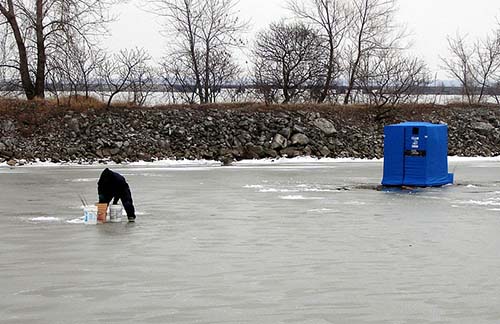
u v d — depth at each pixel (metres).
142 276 10.79
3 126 37.34
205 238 14.17
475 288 10.09
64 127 37.94
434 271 11.20
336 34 52.28
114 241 13.77
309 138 40.31
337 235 14.59
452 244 13.59
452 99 53.31
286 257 12.29
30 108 39.12
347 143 41.03
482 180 27.12
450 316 8.67
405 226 15.82
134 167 33.31
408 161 24.36
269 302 9.30
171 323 8.36
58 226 15.66
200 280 10.53
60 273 10.98
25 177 27.70
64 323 8.35
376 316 8.66
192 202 19.97
